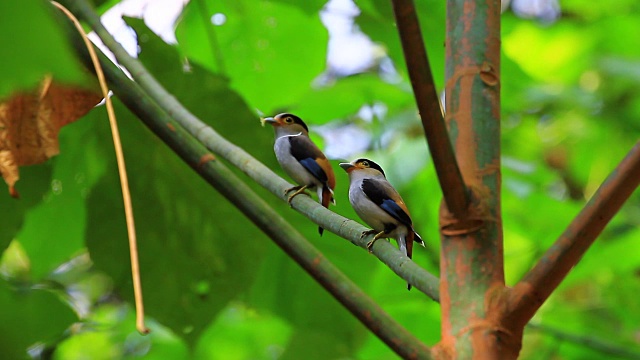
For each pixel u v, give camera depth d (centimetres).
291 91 972
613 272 1182
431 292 449
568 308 1174
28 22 153
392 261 490
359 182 654
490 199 436
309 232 838
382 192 637
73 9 657
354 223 529
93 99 584
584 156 1848
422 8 856
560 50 1748
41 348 976
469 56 472
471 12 481
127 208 410
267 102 976
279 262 856
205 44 927
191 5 883
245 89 966
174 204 790
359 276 861
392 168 1212
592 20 1769
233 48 933
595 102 1791
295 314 873
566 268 399
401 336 433
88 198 777
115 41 658
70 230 827
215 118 776
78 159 778
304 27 923
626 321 1214
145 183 782
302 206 562
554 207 1277
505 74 981
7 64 153
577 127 1847
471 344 404
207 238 795
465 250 427
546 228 1271
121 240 786
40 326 732
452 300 422
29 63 154
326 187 710
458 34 482
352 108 1252
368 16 891
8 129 559
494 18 482
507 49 1761
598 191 395
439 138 401
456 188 419
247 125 779
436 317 1019
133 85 590
